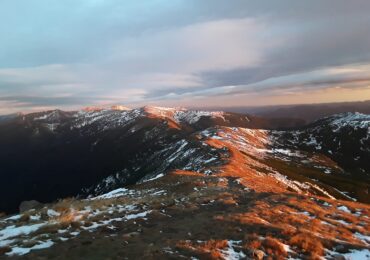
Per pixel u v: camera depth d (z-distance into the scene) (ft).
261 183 179.32
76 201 94.38
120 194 134.62
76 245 51.06
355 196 455.22
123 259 45.06
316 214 82.48
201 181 155.84
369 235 68.03
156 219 71.46
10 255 46.65
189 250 48.70
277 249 51.26
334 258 50.72
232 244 53.11
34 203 103.55
